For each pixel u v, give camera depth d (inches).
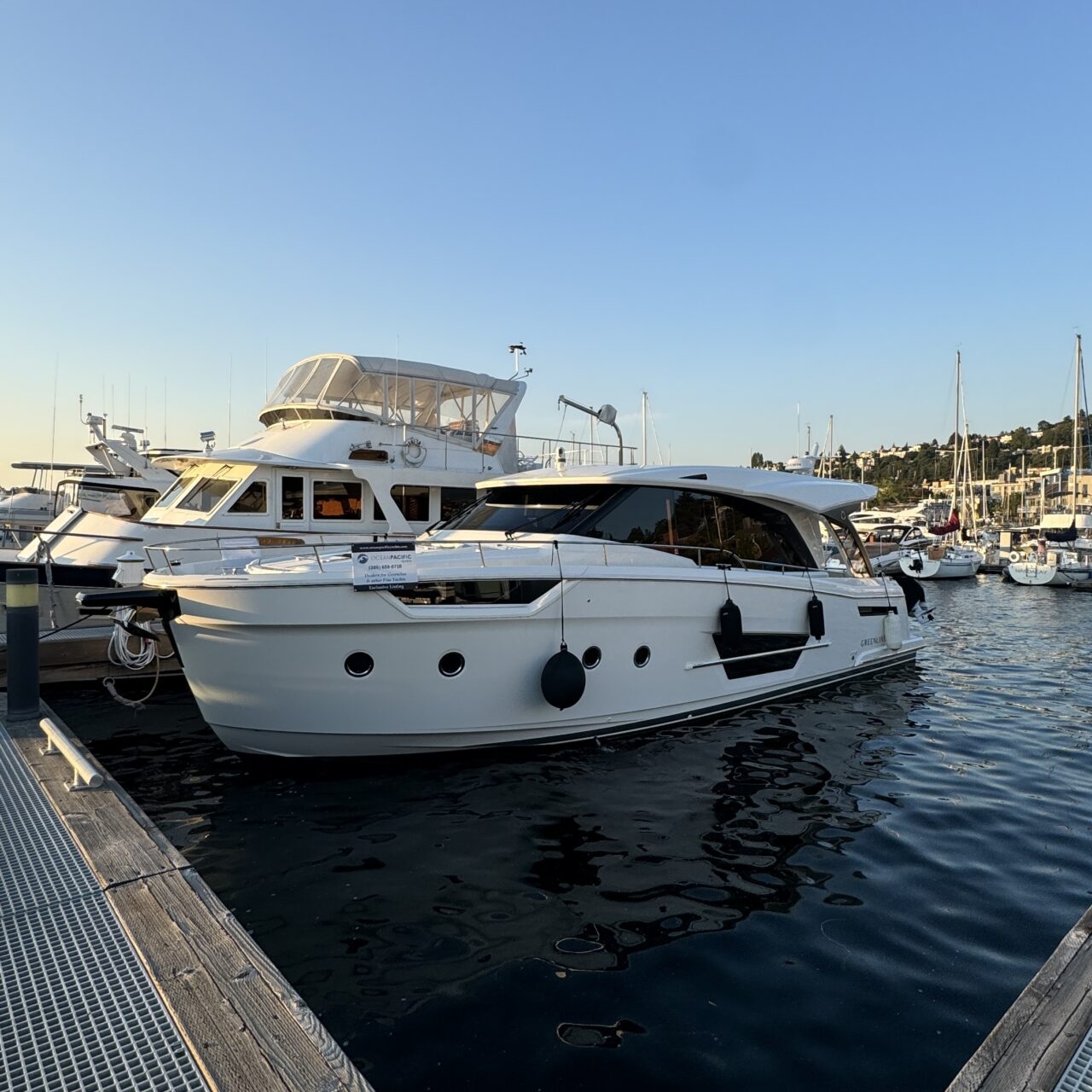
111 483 505.4
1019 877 186.2
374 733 242.2
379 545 234.5
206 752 285.0
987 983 142.3
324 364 516.1
